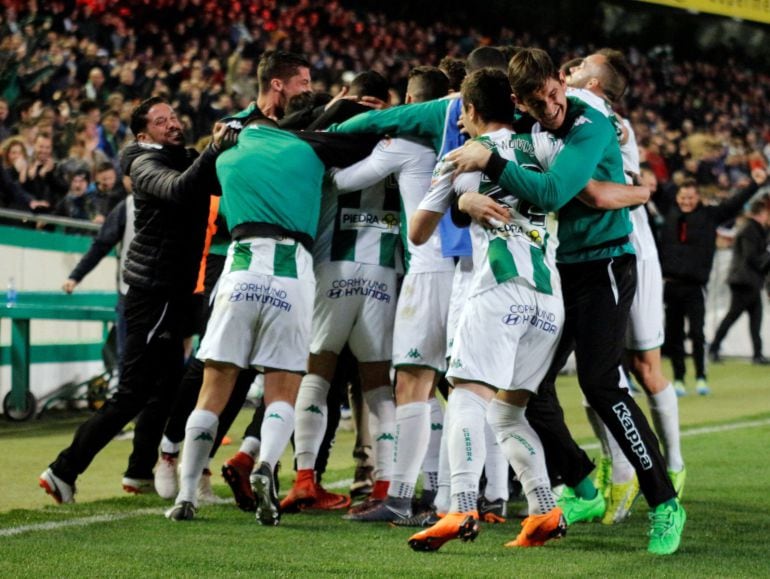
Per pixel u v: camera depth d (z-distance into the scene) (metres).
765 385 20.97
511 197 7.01
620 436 7.37
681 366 19.45
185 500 8.41
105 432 9.26
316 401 8.95
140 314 9.41
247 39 31.89
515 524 8.54
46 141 20.08
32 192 19.75
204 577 6.40
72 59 25.56
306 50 33.66
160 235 9.42
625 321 7.50
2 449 12.80
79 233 18.16
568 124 7.08
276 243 8.09
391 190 8.80
